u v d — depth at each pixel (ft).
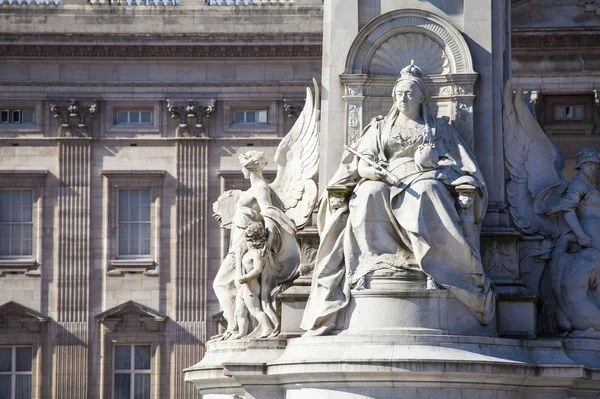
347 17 242.17
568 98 547.08
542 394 222.48
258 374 226.58
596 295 235.20
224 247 559.38
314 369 216.95
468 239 223.30
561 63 544.62
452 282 220.23
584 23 543.80
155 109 568.82
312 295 226.17
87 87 569.23
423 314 219.00
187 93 568.00
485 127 238.07
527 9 545.44
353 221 224.12
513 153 243.60
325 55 242.78
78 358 553.23
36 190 565.12
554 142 544.62
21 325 555.28
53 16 570.87
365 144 230.27
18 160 566.77
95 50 567.59
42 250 561.84
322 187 239.91
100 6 572.51
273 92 566.77
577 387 228.84
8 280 558.56
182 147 565.53
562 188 242.78
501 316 230.07
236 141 565.12
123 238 563.07
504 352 219.41
